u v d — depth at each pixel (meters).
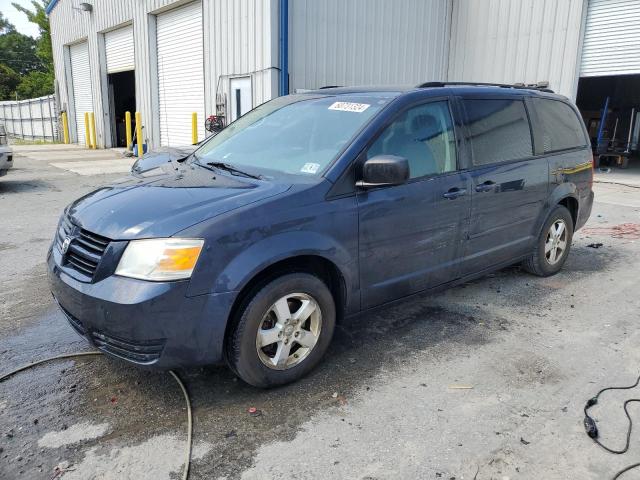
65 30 23.36
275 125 4.09
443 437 2.81
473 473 2.54
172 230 2.80
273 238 3.00
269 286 3.04
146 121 18.11
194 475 2.52
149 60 17.16
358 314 3.62
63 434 2.81
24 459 2.62
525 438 2.81
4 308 4.49
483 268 4.47
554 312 4.50
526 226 4.81
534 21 13.59
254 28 12.50
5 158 10.09
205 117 15.03
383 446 2.74
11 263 5.74
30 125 29.89
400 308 4.55
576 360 3.66
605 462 2.62
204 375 3.40
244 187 3.27
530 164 4.68
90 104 22.64
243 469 2.56
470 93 4.26
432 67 15.39
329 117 3.82
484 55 14.80
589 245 6.68
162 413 3.01
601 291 5.02
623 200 9.95
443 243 3.97
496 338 3.99
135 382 3.32
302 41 12.52
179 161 4.32
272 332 3.12
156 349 2.80
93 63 21.27
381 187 3.50
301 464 2.60
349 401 3.14
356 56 13.59
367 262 3.49
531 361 3.64
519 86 4.97
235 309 3.01
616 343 3.93
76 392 3.20
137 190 3.36
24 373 3.41
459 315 4.42
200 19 14.62
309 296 3.26
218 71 14.08
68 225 3.29
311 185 3.24
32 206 8.95
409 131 3.74
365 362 3.61
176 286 2.74
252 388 3.26
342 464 2.60
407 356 3.70
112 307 2.74
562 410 3.06
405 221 3.64
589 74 12.94
